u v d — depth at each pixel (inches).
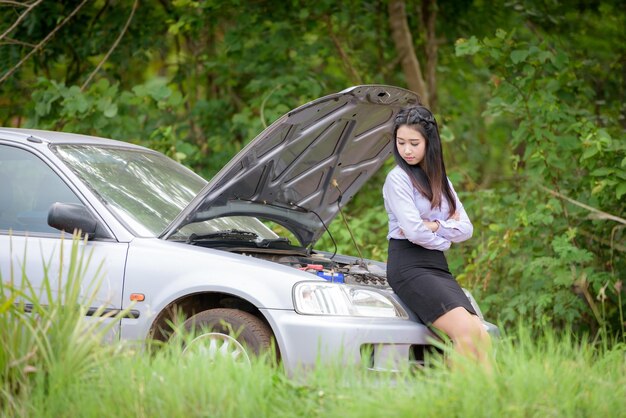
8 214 404.8
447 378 299.4
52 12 747.4
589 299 526.6
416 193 371.9
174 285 368.5
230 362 315.3
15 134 419.2
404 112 371.9
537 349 327.6
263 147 385.4
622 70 729.6
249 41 789.9
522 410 277.7
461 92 949.2
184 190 448.5
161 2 815.7
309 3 785.6
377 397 292.0
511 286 593.0
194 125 796.6
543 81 597.0
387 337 351.6
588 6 803.4
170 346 332.5
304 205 437.4
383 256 634.8
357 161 437.7
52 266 384.2
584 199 573.9
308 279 361.4
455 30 896.3
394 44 877.8
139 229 389.7
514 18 843.4
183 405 288.7
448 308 355.3
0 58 748.0
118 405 291.0
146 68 904.9
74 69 792.9
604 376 320.5
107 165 425.4
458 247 625.0
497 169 903.1
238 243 411.2
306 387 304.3
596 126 585.0
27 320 314.8
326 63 862.5
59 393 300.0
